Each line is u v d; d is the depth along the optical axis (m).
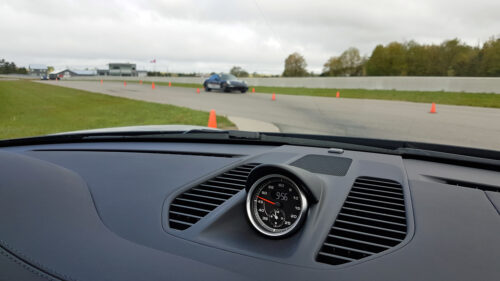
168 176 1.51
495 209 1.16
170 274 0.84
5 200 1.12
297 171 1.01
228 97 19.41
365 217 1.09
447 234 0.99
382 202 1.19
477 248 0.92
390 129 7.27
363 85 20.06
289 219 1.01
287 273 0.84
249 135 2.20
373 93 17.28
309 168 1.55
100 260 0.90
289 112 11.50
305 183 1.00
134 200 1.25
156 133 2.39
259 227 1.02
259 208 1.04
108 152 1.99
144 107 14.73
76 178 1.43
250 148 2.07
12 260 0.89
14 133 8.45
